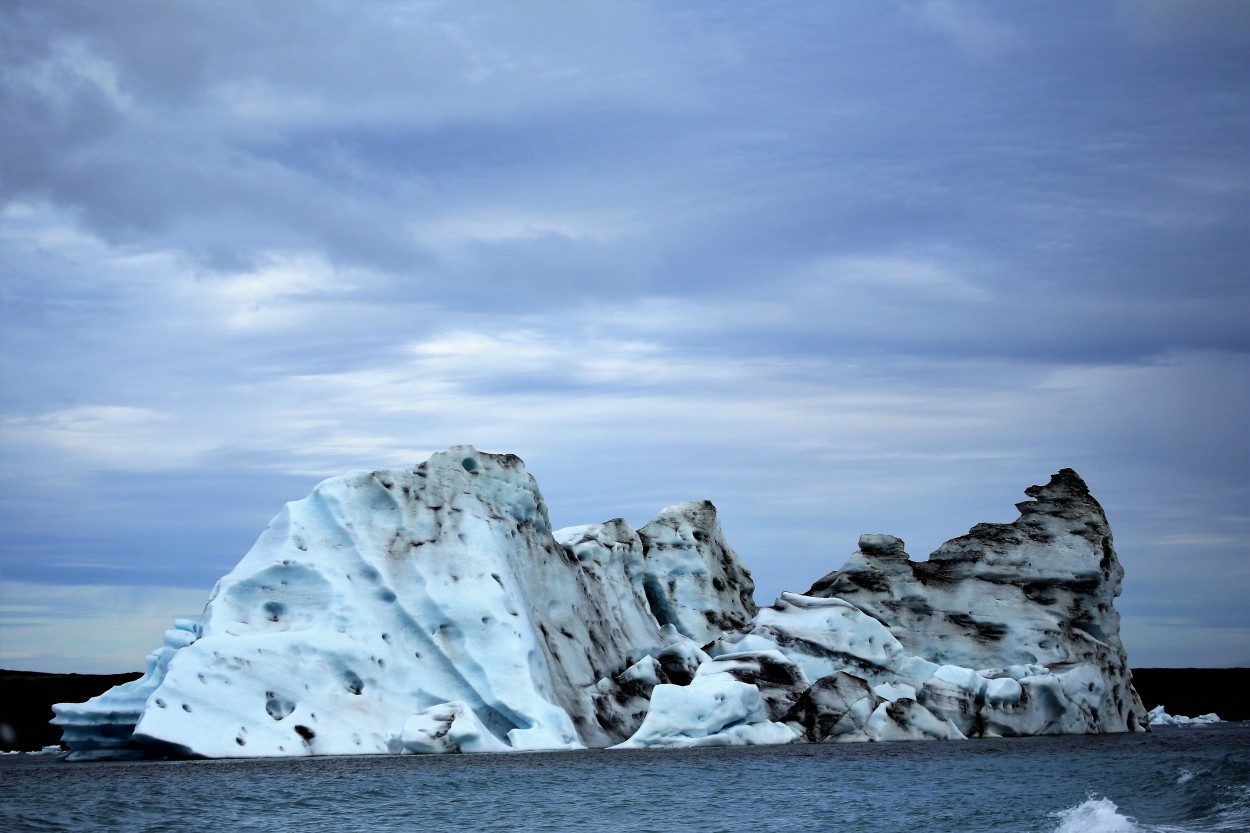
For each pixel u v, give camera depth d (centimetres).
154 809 5772
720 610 12225
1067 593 11100
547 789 6575
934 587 11256
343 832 5194
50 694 13850
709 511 12862
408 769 7519
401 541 9219
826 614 10469
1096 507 11475
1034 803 5834
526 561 10119
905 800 6053
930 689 10081
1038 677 10288
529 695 8725
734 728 9200
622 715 10044
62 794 6297
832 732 9431
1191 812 5284
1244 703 17388
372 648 8606
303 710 8162
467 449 10006
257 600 8700
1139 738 10194
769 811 5772
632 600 11406
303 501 9319
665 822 5472
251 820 5481
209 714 7788
